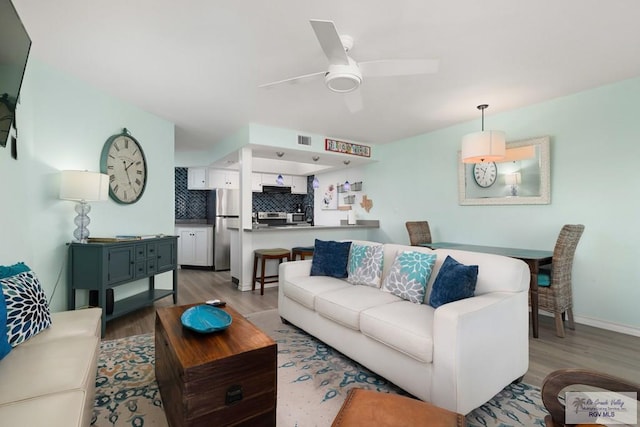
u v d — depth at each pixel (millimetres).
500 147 3152
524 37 2184
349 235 5590
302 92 3176
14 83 1786
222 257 6266
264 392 1443
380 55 2418
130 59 2510
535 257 2846
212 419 1300
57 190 2686
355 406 1148
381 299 2305
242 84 2984
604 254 3059
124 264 2932
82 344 1555
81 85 2916
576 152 3227
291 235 4973
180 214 6949
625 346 2611
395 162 5352
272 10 1896
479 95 3268
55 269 2670
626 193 2924
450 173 4457
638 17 1953
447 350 1572
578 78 2869
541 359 2371
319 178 7492
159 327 1854
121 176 3395
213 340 1521
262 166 6926
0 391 1152
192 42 2260
